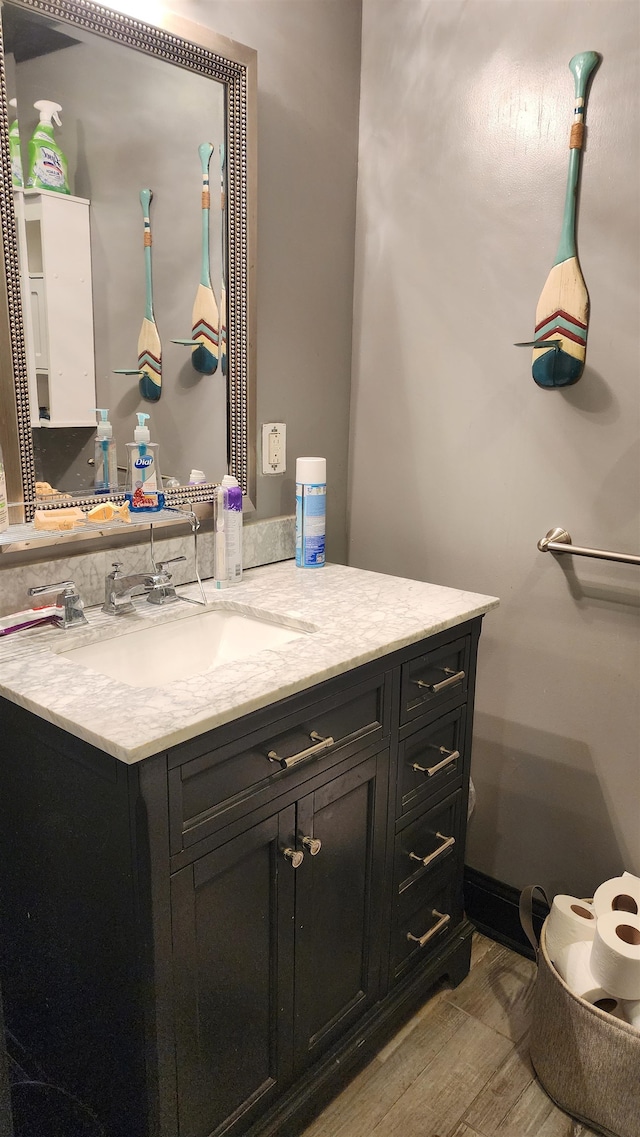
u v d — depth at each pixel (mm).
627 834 1663
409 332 1810
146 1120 1065
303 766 1186
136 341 1430
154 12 1322
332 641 1270
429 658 1423
